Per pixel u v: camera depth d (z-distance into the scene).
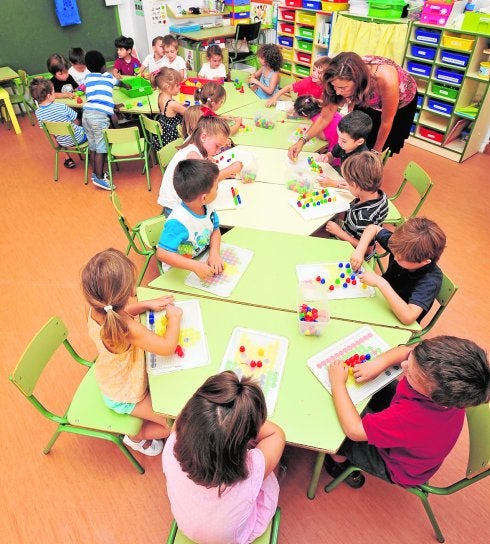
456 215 3.57
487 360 1.07
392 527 1.68
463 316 2.64
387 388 1.69
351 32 4.66
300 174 2.52
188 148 2.34
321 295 1.67
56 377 2.25
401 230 1.66
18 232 3.38
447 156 4.44
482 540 1.64
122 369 1.45
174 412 1.30
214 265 1.82
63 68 4.46
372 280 1.66
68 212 3.63
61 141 3.85
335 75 2.37
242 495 1.04
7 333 2.52
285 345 1.51
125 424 1.55
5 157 4.55
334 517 1.70
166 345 1.41
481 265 3.04
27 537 1.65
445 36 3.96
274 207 2.30
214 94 3.12
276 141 3.09
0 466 1.87
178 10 5.89
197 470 0.93
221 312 1.63
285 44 5.87
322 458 1.54
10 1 4.86
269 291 1.73
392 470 1.39
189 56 5.97
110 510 1.73
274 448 1.18
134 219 3.55
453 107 4.19
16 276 2.94
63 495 1.78
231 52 5.87
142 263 3.08
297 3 5.30
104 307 1.26
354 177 2.07
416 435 1.19
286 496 1.76
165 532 1.67
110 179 3.84
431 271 1.70
